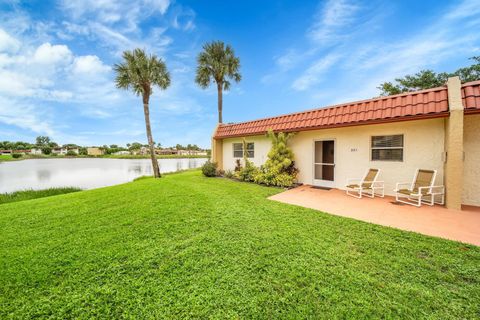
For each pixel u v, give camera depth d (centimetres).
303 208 581
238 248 352
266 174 977
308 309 223
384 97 688
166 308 227
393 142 712
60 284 272
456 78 545
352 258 317
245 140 1209
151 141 1596
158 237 404
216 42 1866
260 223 466
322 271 286
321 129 885
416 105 601
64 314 223
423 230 421
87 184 1634
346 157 830
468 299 234
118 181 1781
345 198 707
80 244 383
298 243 367
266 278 273
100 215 555
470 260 308
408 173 678
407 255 324
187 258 324
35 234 438
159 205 627
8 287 267
